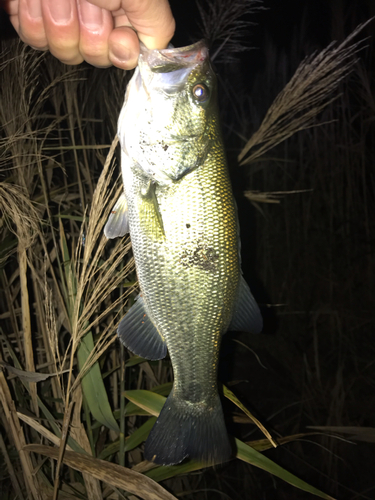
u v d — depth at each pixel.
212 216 0.33
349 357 0.87
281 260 1.05
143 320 0.34
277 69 1.19
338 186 1.03
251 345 0.92
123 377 0.43
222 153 0.34
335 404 0.77
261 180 1.12
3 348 0.46
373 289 0.96
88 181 0.49
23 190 0.42
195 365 0.35
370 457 0.69
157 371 0.56
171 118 0.32
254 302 0.36
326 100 1.02
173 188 0.32
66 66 0.48
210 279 0.33
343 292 0.97
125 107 0.32
